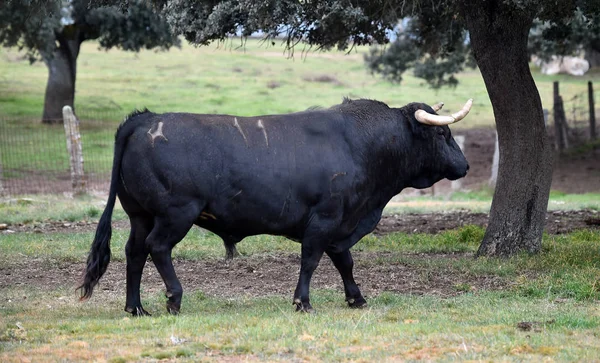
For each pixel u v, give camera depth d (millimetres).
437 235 22906
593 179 41500
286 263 19312
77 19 52844
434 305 14688
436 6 23219
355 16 18031
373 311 14133
